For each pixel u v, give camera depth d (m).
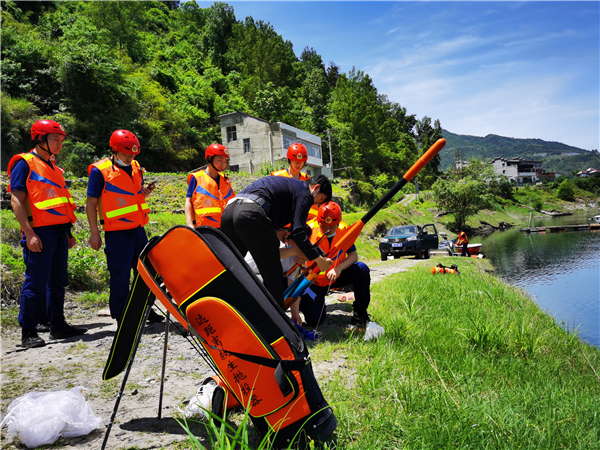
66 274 4.25
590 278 17.44
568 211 98.75
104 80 31.92
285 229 3.21
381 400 2.60
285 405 1.94
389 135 99.75
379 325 4.15
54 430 2.07
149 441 2.11
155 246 2.05
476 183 55.47
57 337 4.18
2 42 29.95
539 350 4.14
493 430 2.22
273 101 61.19
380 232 29.47
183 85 56.28
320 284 4.43
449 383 2.95
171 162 38.28
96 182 4.15
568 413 2.62
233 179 25.25
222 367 1.99
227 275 1.99
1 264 5.54
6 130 23.58
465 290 7.25
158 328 4.40
